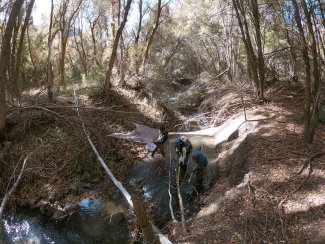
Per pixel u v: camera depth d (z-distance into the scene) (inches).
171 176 335.0
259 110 412.8
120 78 562.6
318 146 282.4
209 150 379.6
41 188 333.1
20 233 277.9
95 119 424.8
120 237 256.8
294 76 495.2
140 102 511.5
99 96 497.0
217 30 815.7
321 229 189.9
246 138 328.5
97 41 960.3
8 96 433.1
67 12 667.4
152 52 823.7
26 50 629.6
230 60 703.1
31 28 658.2
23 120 399.5
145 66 600.4
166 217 270.7
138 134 371.2
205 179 313.1
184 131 471.8
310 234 189.2
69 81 653.9
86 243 257.8
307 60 272.2
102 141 390.0
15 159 359.9
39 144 374.3
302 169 249.1
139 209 180.9
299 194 224.2
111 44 587.2
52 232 277.1
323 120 335.6
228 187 276.1
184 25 877.2
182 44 936.9
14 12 351.3
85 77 610.5
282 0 340.5
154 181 331.6
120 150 390.0
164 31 833.5
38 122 406.0
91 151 372.2
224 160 337.7
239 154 319.6
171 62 1084.5
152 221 266.4
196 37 893.2
